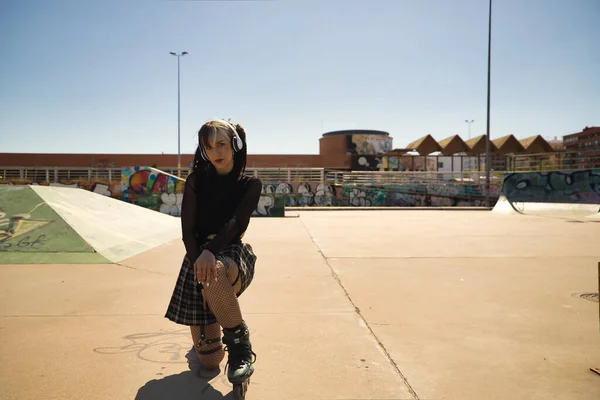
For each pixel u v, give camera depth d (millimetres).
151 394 2127
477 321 3334
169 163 37594
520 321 3332
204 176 2113
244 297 4055
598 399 2086
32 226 6301
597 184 16156
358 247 7289
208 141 2016
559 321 3328
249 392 2160
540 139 33188
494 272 5238
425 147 34312
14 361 2518
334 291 4289
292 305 3783
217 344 2350
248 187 2092
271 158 38438
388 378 2324
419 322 3309
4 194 7070
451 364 2512
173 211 17625
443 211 19266
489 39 24969
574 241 8023
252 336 2984
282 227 10914
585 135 83562
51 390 2162
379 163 38969
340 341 2891
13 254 5652
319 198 28688
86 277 4801
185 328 3121
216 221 2100
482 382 2275
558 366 2479
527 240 8188
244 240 8227
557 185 17203
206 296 1997
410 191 28516
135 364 2484
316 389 2197
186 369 2420
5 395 2107
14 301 3830
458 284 4605
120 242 6566
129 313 3486
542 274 5113
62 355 2611
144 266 5414
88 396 2104
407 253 6660
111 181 23672
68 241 5992
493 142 34406
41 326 3154
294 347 2777
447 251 6855
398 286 4516
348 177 30625
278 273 5160
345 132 47594
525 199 17766
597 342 2867
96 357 2582
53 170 33969
